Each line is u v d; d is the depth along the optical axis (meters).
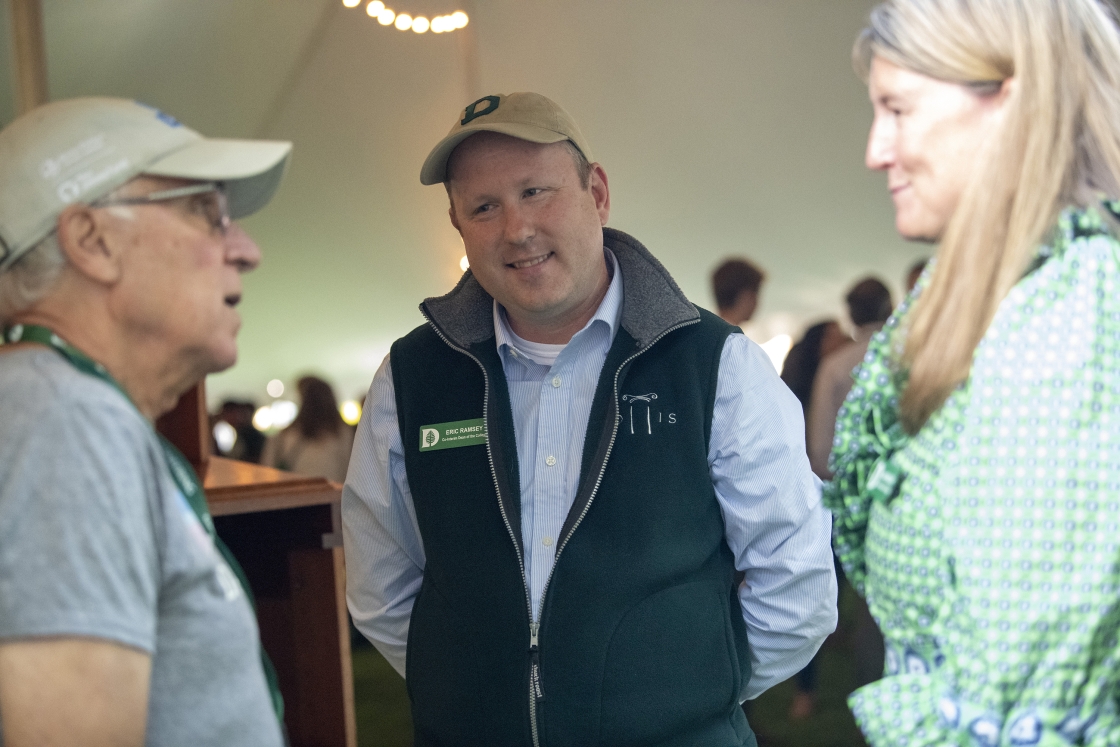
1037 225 0.97
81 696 0.91
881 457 1.10
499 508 1.79
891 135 1.09
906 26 1.04
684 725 1.72
